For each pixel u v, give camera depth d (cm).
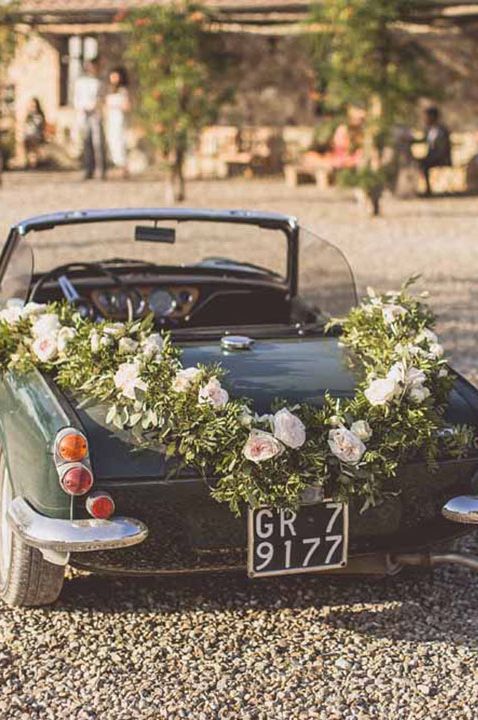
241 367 455
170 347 433
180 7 1817
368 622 443
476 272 1334
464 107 2333
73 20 2298
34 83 2620
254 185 2227
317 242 551
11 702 376
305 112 2434
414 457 425
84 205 1809
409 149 2084
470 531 453
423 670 404
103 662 406
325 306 560
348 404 419
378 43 1717
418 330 479
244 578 480
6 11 2092
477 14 2045
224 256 580
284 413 401
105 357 425
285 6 2092
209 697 381
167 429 399
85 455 392
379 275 1298
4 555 448
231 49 2436
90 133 2248
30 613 443
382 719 368
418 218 1809
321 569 421
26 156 2459
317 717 369
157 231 565
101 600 456
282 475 402
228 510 411
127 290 579
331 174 2180
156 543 411
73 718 366
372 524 429
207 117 1853
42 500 400
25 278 515
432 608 457
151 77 1834
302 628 436
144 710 372
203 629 434
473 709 376
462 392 460
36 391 429
